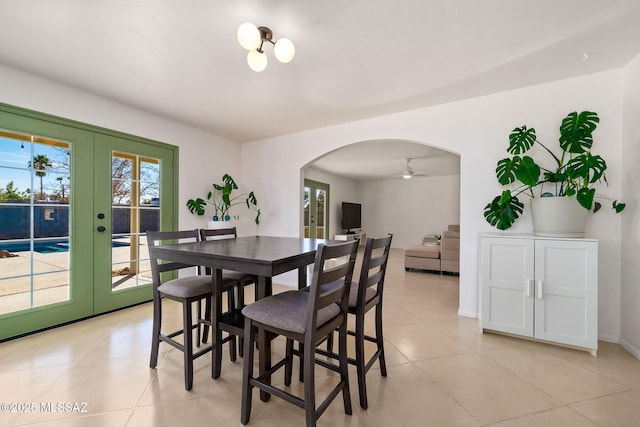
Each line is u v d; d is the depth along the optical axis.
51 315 2.42
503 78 2.37
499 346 2.16
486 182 2.69
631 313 2.05
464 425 1.35
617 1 1.50
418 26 1.72
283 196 4.06
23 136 2.27
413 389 1.63
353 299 1.62
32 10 1.56
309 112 3.15
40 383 1.65
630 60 2.08
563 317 2.08
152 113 3.19
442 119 2.90
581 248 2.03
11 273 2.23
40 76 2.33
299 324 1.24
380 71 2.26
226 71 2.27
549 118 2.44
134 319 2.65
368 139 3.33
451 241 4.63
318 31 1.77
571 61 2.11
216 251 1.59
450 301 3.28
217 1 1.51
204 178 3.84
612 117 2.22
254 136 4.11
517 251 2.23
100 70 2.25
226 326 1.67
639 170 1.99
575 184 2.24
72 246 2.55
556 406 1.48
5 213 2.20
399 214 8.50
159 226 3.29
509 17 1.63
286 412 1.44
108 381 1.67
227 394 1.58
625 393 1.59
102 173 2.76
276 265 1.31
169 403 1.49
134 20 1.66
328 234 7.62
